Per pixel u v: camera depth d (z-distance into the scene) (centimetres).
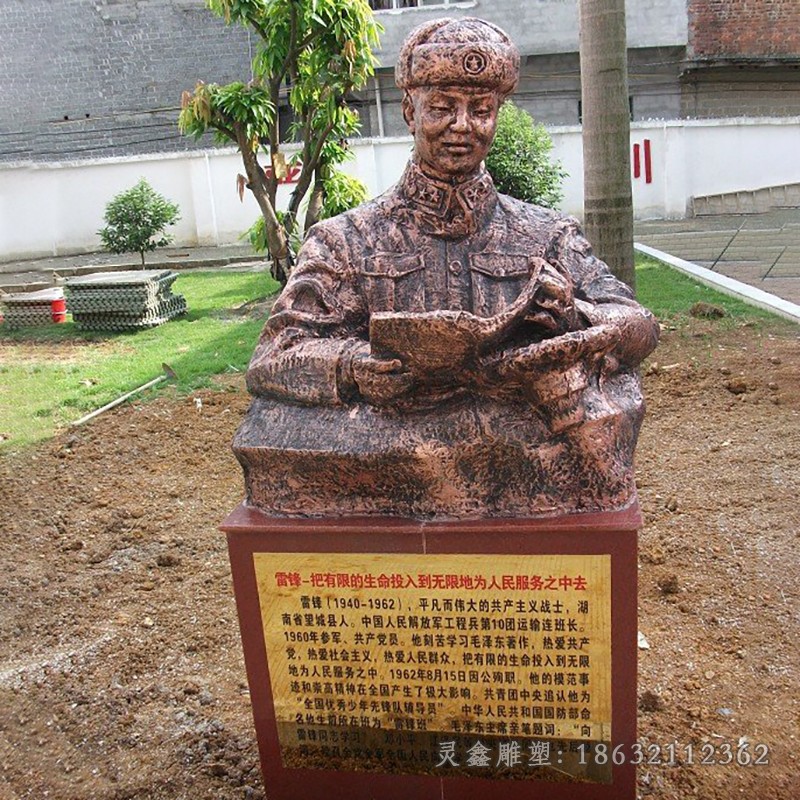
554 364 190
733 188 1488
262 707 225
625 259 573
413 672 215
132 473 496
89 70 1630
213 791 242
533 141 927
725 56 1591
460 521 202
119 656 311
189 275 1196
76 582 371
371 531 202
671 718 259
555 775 219
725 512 396
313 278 216
